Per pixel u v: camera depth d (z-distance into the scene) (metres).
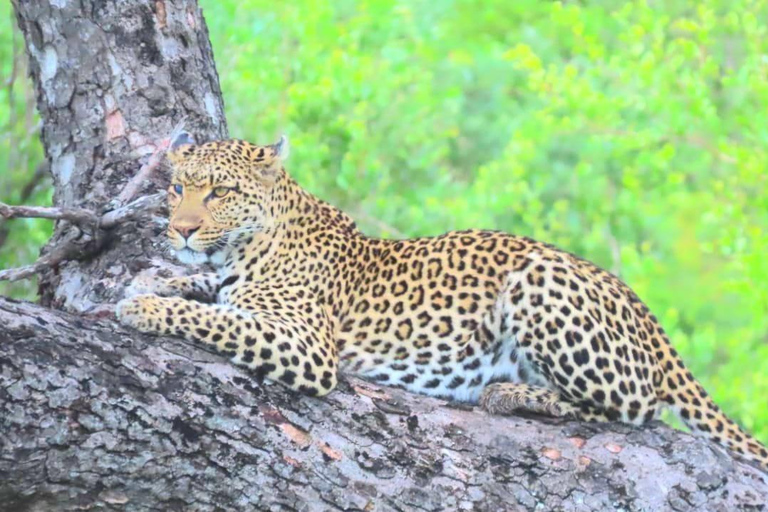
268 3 20.38
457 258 10.69
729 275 23.53
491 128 24.92
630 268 21.31
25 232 17.80
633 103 22.42
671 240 24.25
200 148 10.73
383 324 10.64
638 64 21.83
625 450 9.76
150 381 8.77
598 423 10.05
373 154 20.73
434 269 10.70
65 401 8.35
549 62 25.88
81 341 8.65
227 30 19.73
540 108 25.36
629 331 10.28
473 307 10.48
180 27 12.32
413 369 10.56
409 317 10.60
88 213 10.91
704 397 10.55
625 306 10.41
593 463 9.62
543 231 21.55
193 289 11.00
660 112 22.28
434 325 10.54
